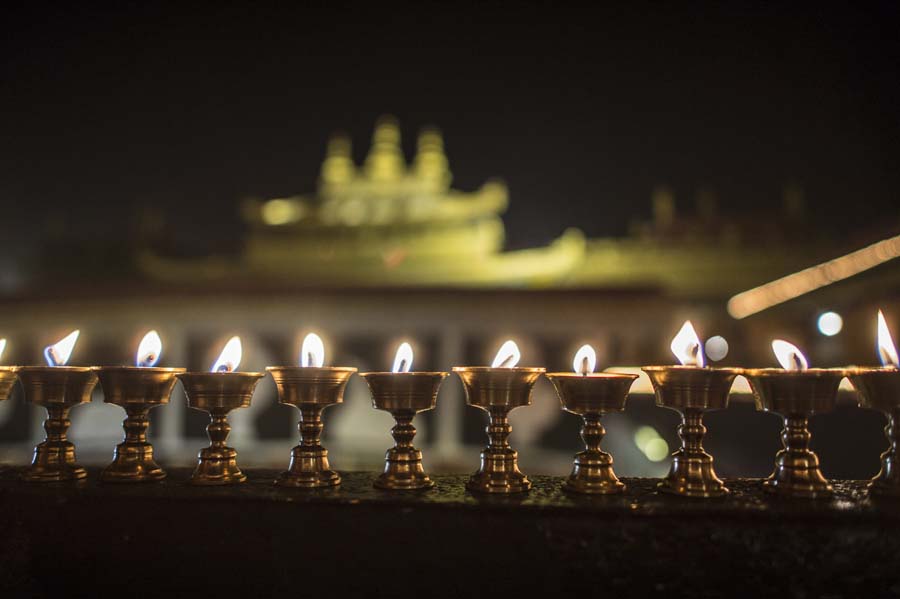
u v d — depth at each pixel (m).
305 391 1.56
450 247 19.03
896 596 1.24
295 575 1.39
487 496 1.46
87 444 12.23
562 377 1.52
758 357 12.48
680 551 1.30
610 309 12.95
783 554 1.27
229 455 1.61
